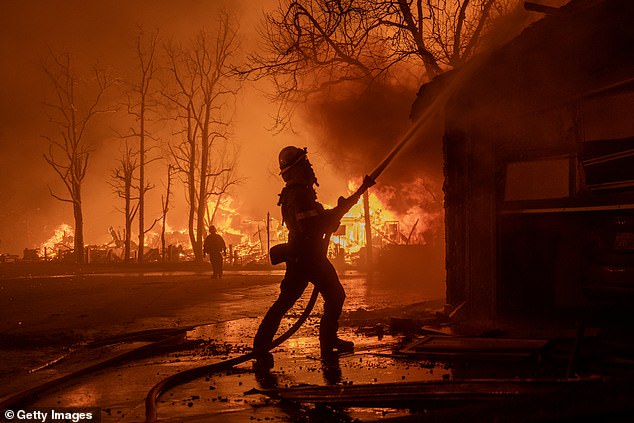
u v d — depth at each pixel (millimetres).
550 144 7055
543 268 7184
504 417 2889
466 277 8047
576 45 6359
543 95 6945
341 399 4215
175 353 7418
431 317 9000
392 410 4023
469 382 4184
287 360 6445
